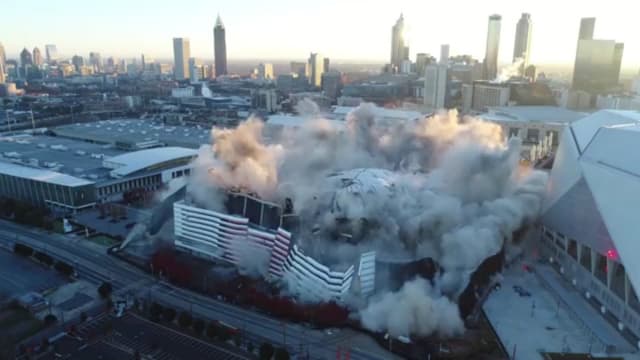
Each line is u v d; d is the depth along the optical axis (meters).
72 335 111.56
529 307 126.50
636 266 103.50
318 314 117.50
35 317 119.06
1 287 134.25
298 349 107.44
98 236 172.38
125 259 152.75
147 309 122.75
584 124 177.12
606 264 120.75
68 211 197.62
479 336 112.25
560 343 110.31
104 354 104.62
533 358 104.50
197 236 149.25
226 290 130.25
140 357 103.69
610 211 117.44
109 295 128.50
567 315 122.69
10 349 105.94
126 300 127.94
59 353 104.88
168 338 111.00
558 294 131.12
